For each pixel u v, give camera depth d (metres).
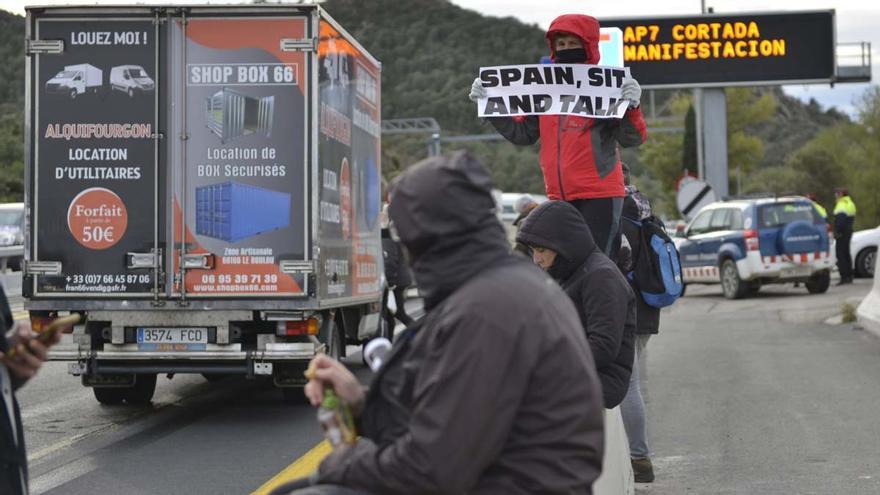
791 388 24.41
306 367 22.56
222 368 21.66
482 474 6.52
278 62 21.47
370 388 7.09
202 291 21.53
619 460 12.46
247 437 20.52
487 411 6.29
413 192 6.69
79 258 21.61
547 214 11.81
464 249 6.66
